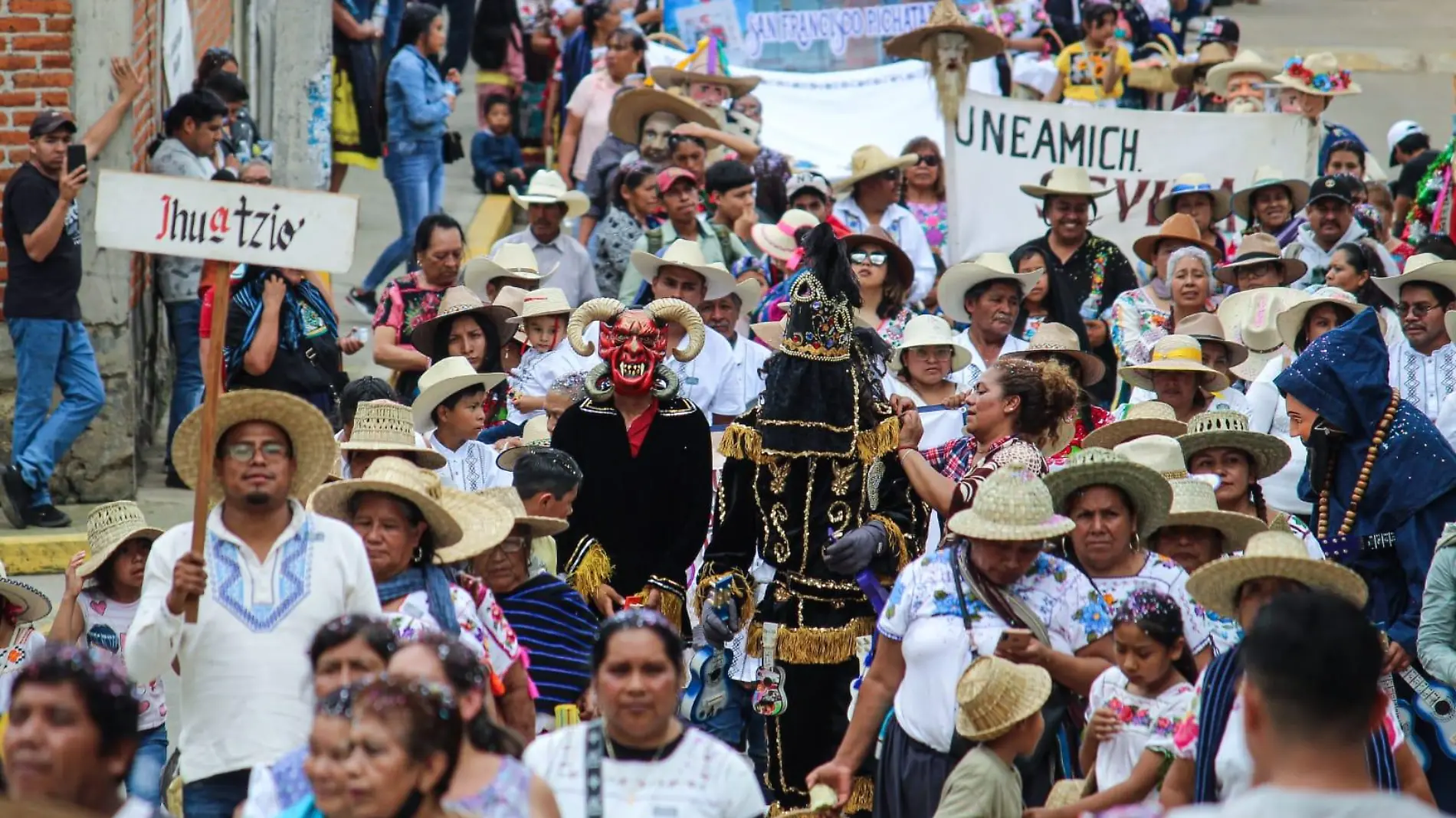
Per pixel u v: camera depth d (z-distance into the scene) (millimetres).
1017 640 14430
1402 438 18078
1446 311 22156
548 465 17859
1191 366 22016
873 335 18594
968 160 32375
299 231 14461
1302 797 8344
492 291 27391
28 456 26391
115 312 28359
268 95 41156
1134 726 13742
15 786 10398
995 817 13555
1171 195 32125
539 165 47188
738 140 33250
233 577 14094
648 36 43938
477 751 11625
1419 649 17234
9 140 28094
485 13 44812
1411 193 38344
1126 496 15648
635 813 12352
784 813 16016
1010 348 24812
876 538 17578
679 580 19516
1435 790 17641
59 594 24812
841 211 31875
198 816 13844
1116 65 44312
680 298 24812
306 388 24922
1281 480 21656
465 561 16219
